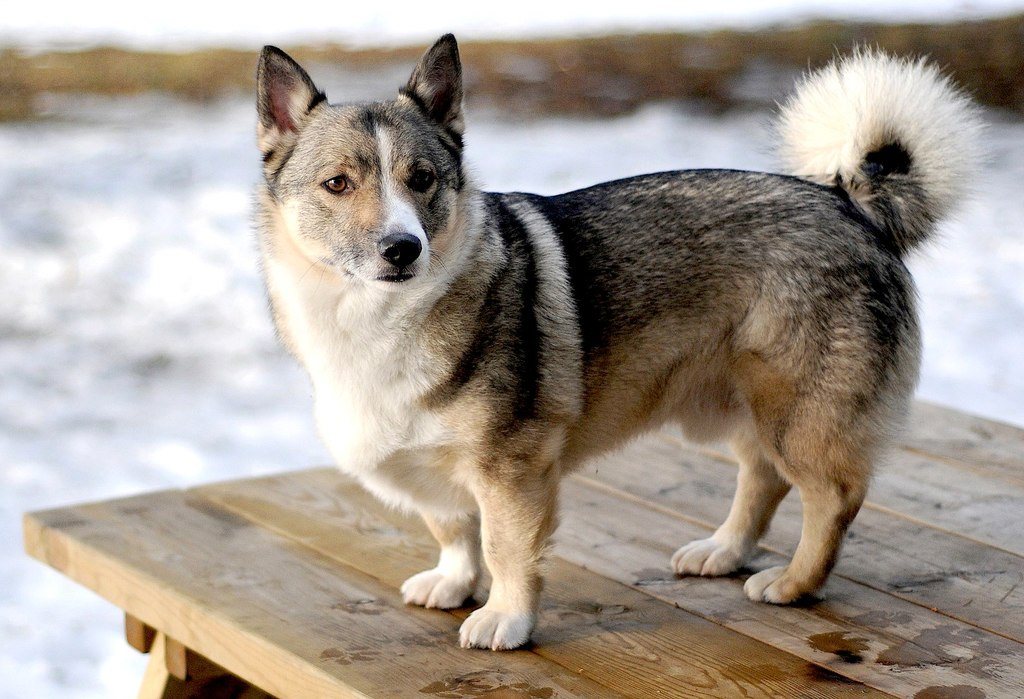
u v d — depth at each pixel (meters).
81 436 8.72
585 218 4.05
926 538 4.52
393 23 22.59
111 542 4.48
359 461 3.77
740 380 4.09
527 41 20.78
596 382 4.00
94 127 16.64
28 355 10.09
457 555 4.04
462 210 3.78
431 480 3.81
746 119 17.03
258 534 4.59
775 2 23.48
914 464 5.29
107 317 10.90
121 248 12.18
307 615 3.87
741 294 4.02
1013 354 9.41
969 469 5.23
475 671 3.48
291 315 3.86
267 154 4.01
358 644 3.65
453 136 4.04
